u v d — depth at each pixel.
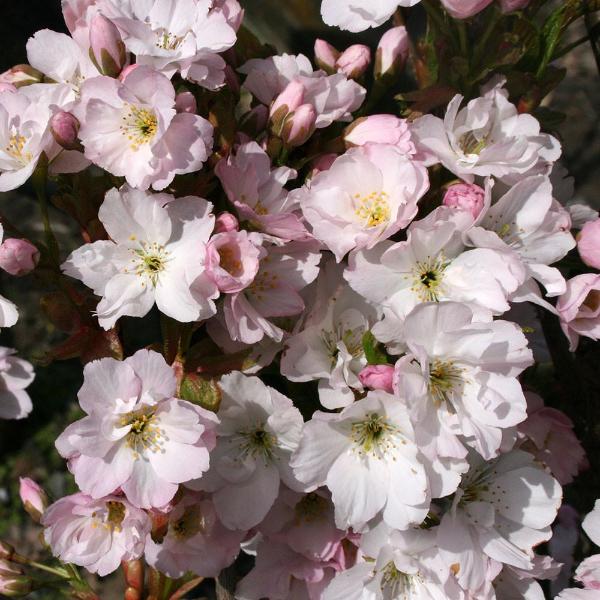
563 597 0.44
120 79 0.41
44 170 0.42
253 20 0.85
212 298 0.41
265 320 0.41
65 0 0.43
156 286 0.41
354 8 0.44
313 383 0.44
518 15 0.45
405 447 0.41
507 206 0.43
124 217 0.41
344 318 0.43
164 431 0.41
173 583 0.46
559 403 0.50
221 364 0.42
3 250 0.42
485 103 0.44
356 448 0.42
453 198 0.42
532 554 0.43
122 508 0.42
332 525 0.44
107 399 0.40
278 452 0.43
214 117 0.42
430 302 0.40
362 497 0.41
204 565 0.44
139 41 0.41
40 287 0.43
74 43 0.44
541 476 0.44
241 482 0.43
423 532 0.42
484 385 0.41
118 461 0.41
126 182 0.41
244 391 0.42
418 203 0.43
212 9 0.42
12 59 1.00
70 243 1.02
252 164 0.42
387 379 0.40
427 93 0.45
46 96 0.43
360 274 0.42
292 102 0.43
